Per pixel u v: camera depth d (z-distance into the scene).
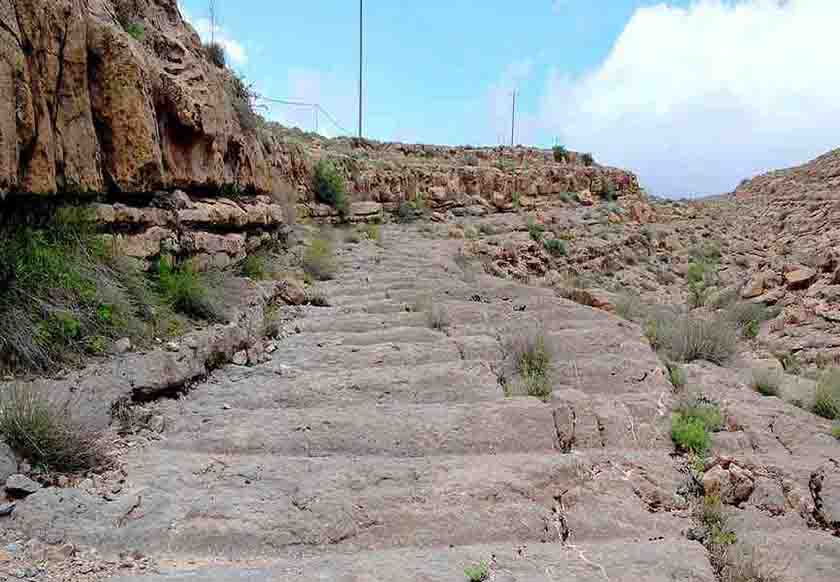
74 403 4.36
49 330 4.93
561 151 41.16
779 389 6.42
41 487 3.61
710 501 4.13
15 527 3.26
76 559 3.12
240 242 9.48
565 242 24.16
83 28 5.87
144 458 4.29
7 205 5.06
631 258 25.31
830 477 4.40
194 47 9.84
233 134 10.19
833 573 3.46
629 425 5.05
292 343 7.57
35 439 3.80
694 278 23.38
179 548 3.36
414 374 6.08
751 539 3.78
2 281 4.86
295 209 15.35
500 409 5.16
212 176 8.93
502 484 4.06
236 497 3.84
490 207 28.38
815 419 5.59
